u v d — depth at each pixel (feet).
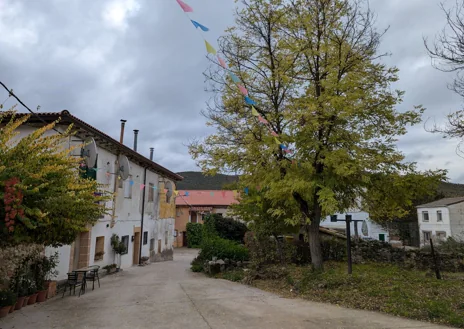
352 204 35.76
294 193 32.89
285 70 33.50
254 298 26.73
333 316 20.56
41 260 28.17
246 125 36.32
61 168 21.83
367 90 30.99
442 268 44.57
